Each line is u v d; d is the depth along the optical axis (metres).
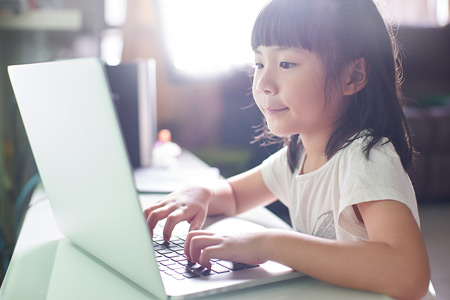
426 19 3.32
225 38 2.39
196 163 1.57
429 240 1.96
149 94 1.50
